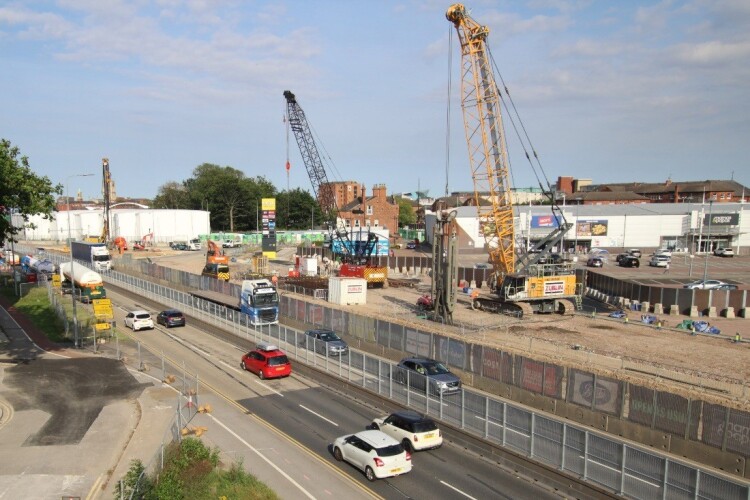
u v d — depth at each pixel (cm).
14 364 3697
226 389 3269
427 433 2389
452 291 4938
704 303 5359
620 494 1914
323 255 10344
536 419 2214
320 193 10194
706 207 11556
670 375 3203
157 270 7831
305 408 2961
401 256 9856
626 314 5362
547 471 2128
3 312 5700
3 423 2628
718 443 2209
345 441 2277
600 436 1997
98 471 2120
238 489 1883
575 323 5053
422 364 3025
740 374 3309
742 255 10725
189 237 15100
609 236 11000
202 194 18500
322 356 3566
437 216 4972
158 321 5316
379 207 15212
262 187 19738
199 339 4653
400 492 2028
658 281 7219
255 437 2531
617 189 17162
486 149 5681
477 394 2473
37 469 2136
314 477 2134
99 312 4209
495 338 4334
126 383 3272
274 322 4850
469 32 5500
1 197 4200
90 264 8819
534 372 2955
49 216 4591
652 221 11106
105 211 14100
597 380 2659
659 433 2411
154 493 1791
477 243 11019
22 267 8806
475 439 2436
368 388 3134
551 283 5497
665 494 1803
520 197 14038
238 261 11138
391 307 5941
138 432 2514
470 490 2058
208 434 2547
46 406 2866
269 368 3481
